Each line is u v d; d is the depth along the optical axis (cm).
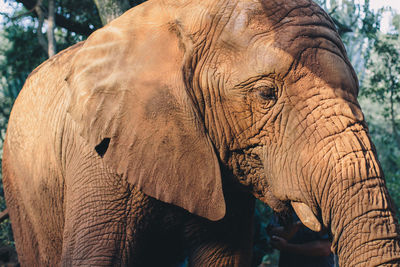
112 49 297
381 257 209
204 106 266
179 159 275
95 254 300
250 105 249
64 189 377
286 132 238
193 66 266
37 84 454
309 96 231
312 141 229
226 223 329
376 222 212
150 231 312
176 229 322
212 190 272
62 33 1062
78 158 323
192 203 274
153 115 278
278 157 243
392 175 1180
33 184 433
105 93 292
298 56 234
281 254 465
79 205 310
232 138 263
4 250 692
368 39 1041
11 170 498
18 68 1070
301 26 240
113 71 292
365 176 218
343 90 230
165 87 276
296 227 436
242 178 277
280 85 237
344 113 226
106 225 302
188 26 270
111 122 287
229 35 254
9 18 1030
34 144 430
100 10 629
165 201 276
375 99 1173
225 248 336
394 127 1311
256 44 244
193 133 272
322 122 228
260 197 279
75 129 339
